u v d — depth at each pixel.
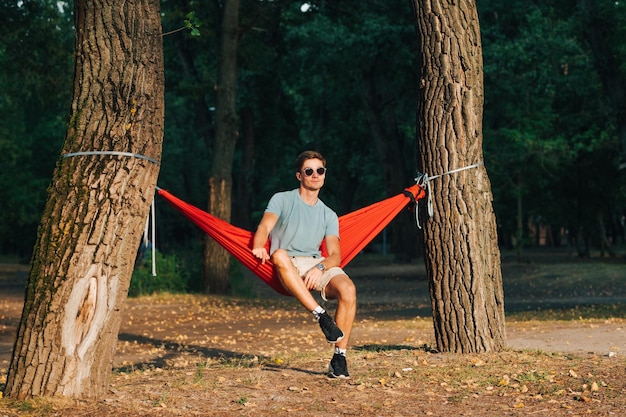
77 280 6.00
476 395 6.45
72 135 6.19
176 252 28.14
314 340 12.38
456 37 8.56
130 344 12.91
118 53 6.16
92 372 6.07
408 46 34.53
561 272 33.09
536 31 31.80
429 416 5.78
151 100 6.26
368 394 6.47
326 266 6.89
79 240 6.02
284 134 47.28
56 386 5.97
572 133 39.69
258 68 30.78
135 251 6.26
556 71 33.56
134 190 6.17
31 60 27.03
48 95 27.58
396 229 46.66
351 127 46.41
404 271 40.03
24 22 26.50
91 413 5.67
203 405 6.04
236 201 45.56
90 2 6.18
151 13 6.29
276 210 7.01
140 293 23.45
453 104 8.55
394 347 9.81
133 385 6.82
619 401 6.15
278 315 18.59
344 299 6.84
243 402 6.11
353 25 33.81
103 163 6.11
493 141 36.16
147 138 6.23
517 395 6.45
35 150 52.09
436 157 8.59
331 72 39.62
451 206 8.55
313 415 5.78
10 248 83.81
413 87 39.75
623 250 60.44
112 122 6.15
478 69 8.66
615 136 39.06
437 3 8.56
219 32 30.64
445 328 8.62
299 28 33.53
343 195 52.56
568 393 6.51
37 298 6.00
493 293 8.67
